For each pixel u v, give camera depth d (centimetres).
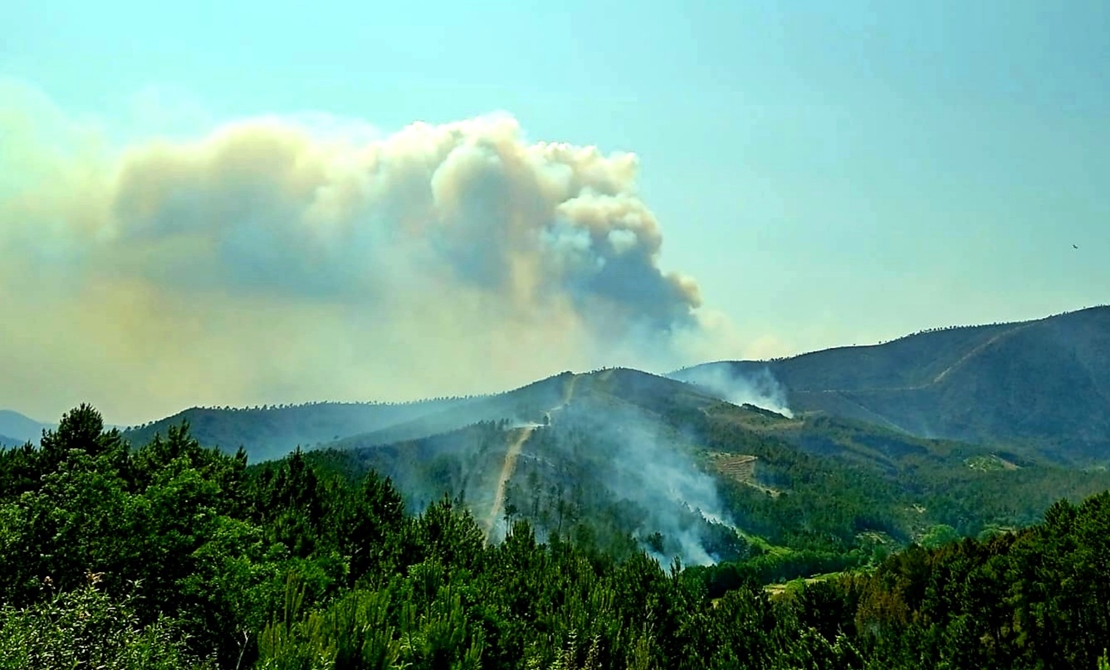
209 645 4534
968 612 9081
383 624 5609
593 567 13138
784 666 8950
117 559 4422
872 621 10944
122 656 2966
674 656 10462
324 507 10731
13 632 2745
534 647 7606
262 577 5700
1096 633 8131
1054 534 9881
